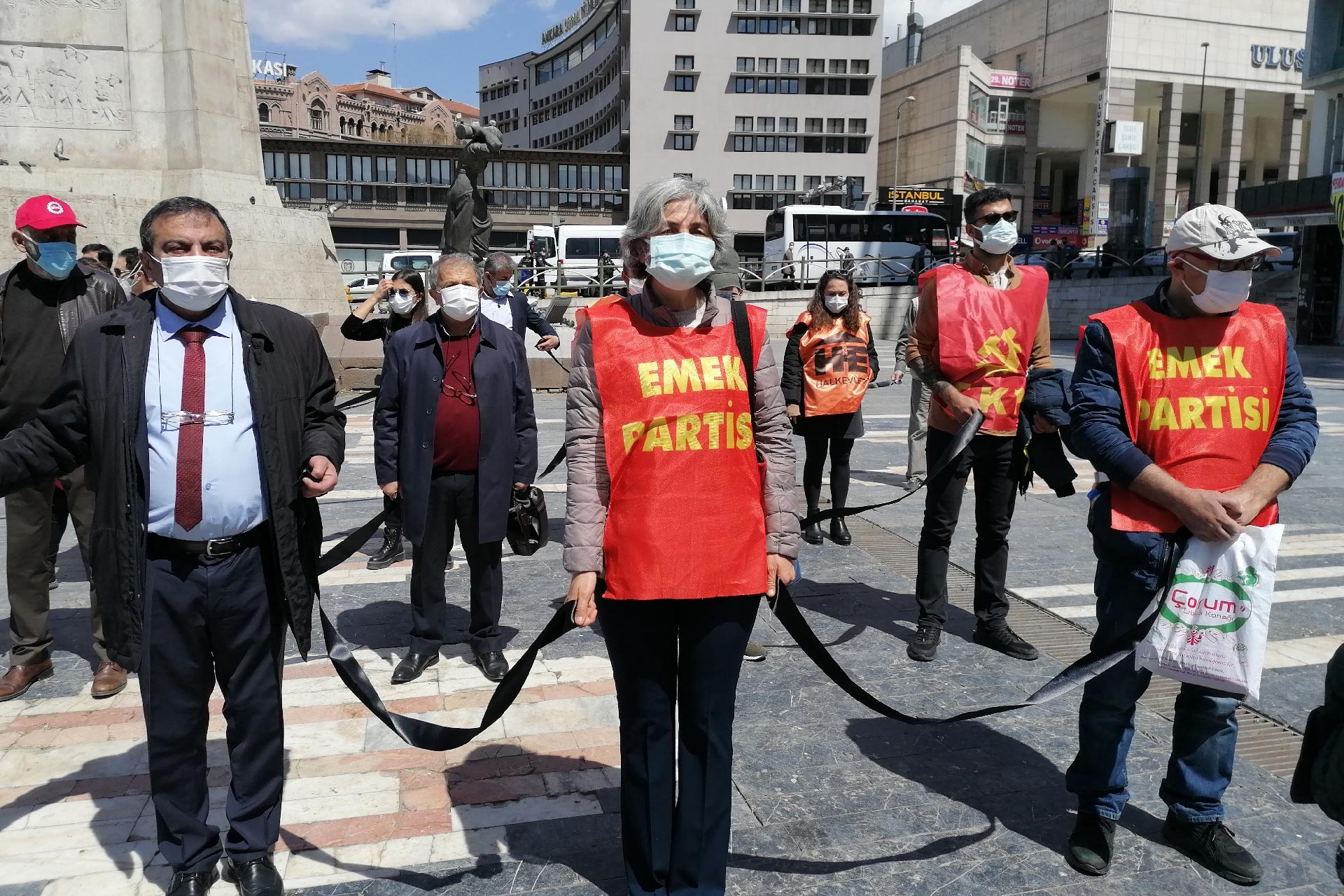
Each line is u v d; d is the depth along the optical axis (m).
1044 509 7.42
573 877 2.65
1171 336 2.66
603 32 81.88
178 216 2.33
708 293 2.43
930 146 62.00
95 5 12.03
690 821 2.41
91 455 2.43
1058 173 69.38
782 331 28.80
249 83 13.34
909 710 3.74
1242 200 29.19
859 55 63.16
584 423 2.41
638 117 62.25
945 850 2.79
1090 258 31.86
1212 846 2.69
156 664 2.46
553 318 16.56
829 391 6.08
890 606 5.04
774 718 3.67
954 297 4.21
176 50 12.23
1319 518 7.05
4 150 11.78
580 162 61.75
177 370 2.42
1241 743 3.50
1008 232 4.17
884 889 2.61
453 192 14.66
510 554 6.05
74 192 11.70
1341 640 4.56
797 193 63.47
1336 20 27.69
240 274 12.88
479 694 3.90
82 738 3.50
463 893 2.57
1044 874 2.68
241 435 2.45
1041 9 63.69
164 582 2.44
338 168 57.28
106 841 2.83
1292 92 61.25
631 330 2.39
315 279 14.38
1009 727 3.61
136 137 12.28
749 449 2.43
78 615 4.87
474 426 3.98
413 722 2.49
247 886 2.51
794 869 2.70
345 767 3.28
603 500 2.41
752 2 62.19
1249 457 2.60
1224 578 2.51
